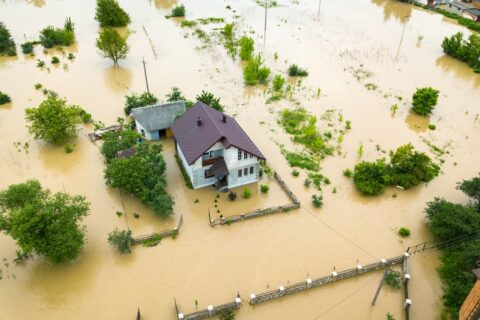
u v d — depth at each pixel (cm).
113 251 3344
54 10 8962
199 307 2925
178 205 3781
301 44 7456
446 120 5266
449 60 7012
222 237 3497
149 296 2997
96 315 2864
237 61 6706
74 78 6091
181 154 4169
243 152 3750
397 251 3406
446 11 9338
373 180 3981
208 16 8675
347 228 3619
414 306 2966
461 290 2906
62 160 4375
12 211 3105
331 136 4834
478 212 3581
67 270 3178
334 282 3131
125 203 3816
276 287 3081
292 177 4188
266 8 8969
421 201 3938
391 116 5312
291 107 5428
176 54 6881
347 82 6144
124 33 7700
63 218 3000
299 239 3500
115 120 5031
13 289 3022
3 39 6888
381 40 7769
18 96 5562
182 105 4750
